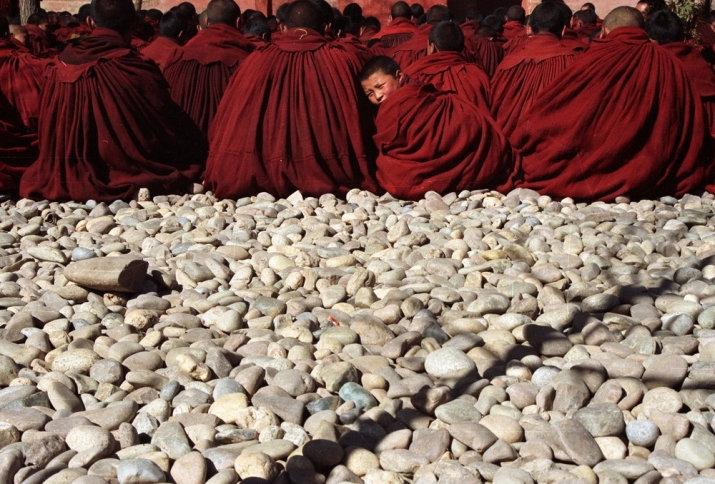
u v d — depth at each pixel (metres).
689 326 4.20
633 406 3.55
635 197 6.89
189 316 4.40
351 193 6.86
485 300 4.46
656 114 6.77
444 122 6.82
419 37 10.18
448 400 3.55
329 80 6.94
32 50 11.20
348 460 3.19
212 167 7.06
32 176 7.09
